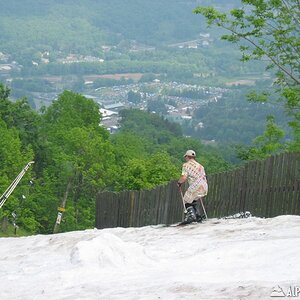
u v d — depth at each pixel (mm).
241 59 33375
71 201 78375
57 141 89438
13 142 68250
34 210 74688
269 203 22344
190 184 22000
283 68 33062
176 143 138250
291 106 32500
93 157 79438
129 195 29984
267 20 32500
